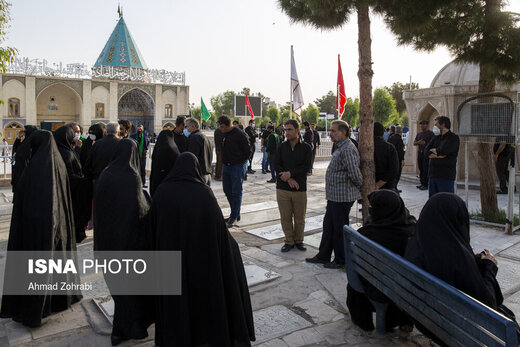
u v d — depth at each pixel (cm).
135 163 357
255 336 333
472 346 214
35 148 375
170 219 286
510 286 428
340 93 1141
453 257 257
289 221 558
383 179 538
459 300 219
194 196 289
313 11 551
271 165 1187
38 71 4147
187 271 283
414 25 562
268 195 983
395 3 534
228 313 293
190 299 284
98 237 334
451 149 636
